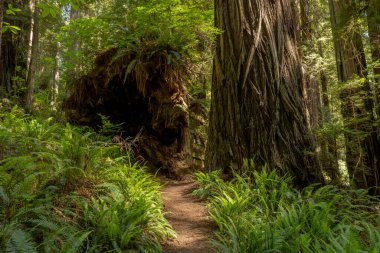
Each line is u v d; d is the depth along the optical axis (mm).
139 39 10055
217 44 8016
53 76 16656
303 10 12953
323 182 7277
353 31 9461
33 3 11852
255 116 7230
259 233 4051
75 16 15906
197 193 6949
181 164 10234
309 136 7355
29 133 5977
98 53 10461
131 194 5184
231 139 7445
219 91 7805
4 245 2879
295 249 3588
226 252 3750
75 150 5059
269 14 7539
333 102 11039
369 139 9266
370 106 9219
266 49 7340
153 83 9828
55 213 3783
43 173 4168
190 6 9656
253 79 7277
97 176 5254
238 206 5375
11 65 10555
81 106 10391
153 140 10383
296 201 5691
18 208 3639
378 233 3723
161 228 4684
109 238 3781
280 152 7035
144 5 9500
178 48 9875
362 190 6738
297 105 7410
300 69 7840
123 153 9328
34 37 11875
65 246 3123
